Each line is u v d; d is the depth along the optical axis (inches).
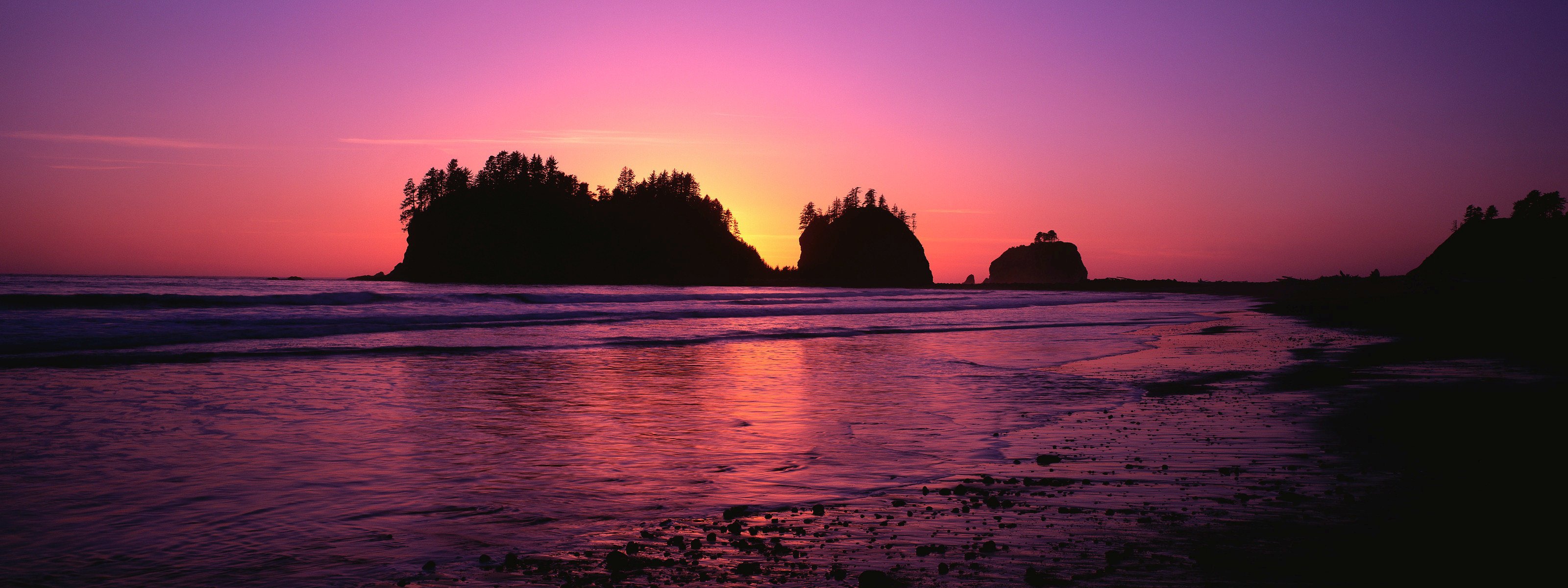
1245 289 4731.8
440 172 5231.3
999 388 466.0
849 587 145.6
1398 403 370.0
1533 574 142.7
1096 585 143.7
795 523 191.5
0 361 502.0
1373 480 223.0
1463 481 218.8
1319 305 1953.7
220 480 223.3
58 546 164.4
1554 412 342.6
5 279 3250.5
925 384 482.0
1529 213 4227.4
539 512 200.2
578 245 5369.1
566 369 541.6
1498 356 593.6
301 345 667.4
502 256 5098.4
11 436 274.5
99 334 673.0
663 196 6200.8
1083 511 198.1
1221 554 159.5
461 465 251.4
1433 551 157.6
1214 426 324.2
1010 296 3095.5
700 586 147.2
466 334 840.3
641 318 1213.1
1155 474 240.1
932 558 162.6
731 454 275.7
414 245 5093.5
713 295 2375.7
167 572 151.1
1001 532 179.8
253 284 2741.1
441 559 162.4
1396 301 1822.1
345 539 173.8
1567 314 1138.7
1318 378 483.2
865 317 1368.1
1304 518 185.2
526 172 5492.1
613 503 209.5
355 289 2529.5
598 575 153.3
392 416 339.3
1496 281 2696.9
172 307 1053.2
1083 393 438.0
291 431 300.4
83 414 323.6
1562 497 199.9
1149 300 2800.2
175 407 346.6
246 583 146.5
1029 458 269.4
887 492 223.6
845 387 467.2
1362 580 142.0
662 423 337.4
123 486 214.4
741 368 564.4
